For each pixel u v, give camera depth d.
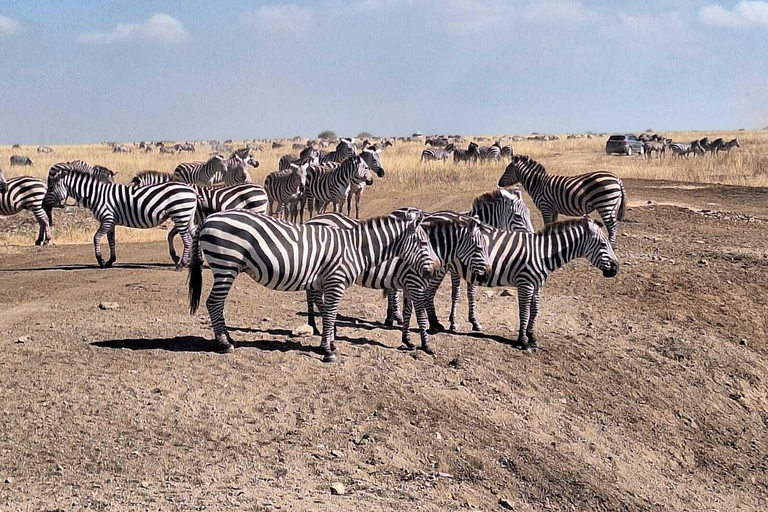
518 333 13.98
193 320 13.57
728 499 11.09
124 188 18.50
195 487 8.30
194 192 18.58
